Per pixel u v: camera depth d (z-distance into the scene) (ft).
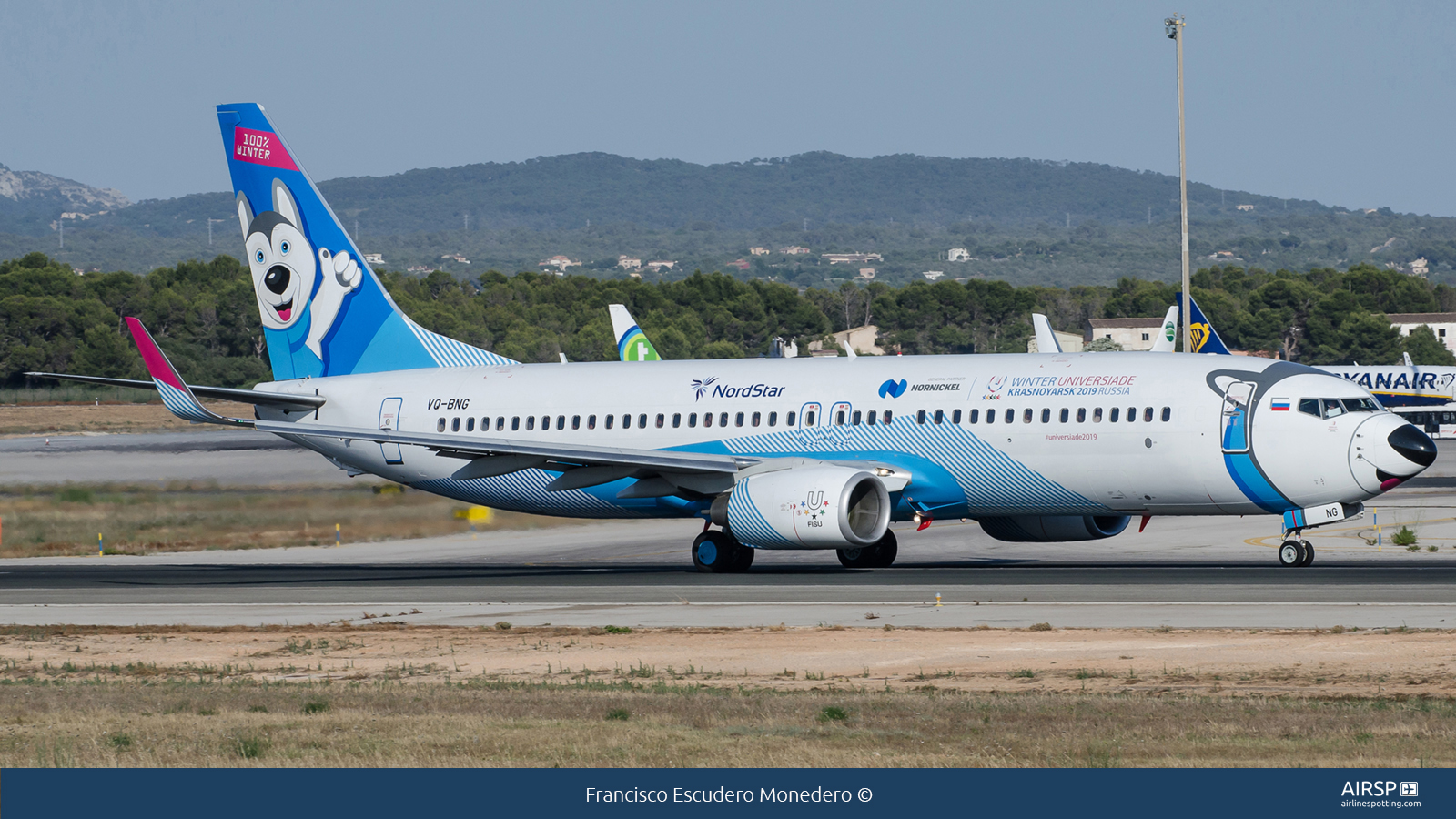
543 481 527.40
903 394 472.44
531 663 288.10
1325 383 431.43
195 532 654.12
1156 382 444.14
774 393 489.67
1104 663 269.64
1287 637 293.02
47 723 231.30
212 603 408.05
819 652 290.97
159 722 229.04
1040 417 452.76
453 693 249.75
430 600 404.36
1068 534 492.13
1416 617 316.81
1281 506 437.17
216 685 268.21
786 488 450.30
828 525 442.09
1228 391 434.71
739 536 458.50
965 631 315.17
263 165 567.59
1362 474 419.54
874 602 371.35
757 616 350.84
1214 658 271.90
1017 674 261.03
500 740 208.44
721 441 492.95
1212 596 363.76
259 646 322.75
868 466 469.16
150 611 394.11
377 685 263.08
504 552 595.06
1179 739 200.44
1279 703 223.30
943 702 231.30
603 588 425.69
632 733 210.59
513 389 530.68
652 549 599.57
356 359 564.30
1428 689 236.43
